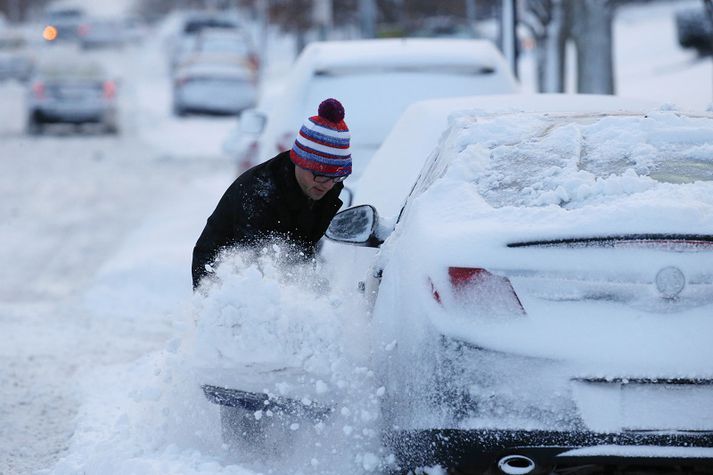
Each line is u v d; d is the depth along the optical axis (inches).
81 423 565.0
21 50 4121.6
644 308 355.6
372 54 875.4
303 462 422.0
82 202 1585.9
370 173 609.9
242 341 402.0
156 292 949.8
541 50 2094.0
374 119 849.5
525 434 353.7
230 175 1867.6
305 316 407.8
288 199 448.1
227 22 4111.7
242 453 449.4
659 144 422.9
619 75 2495.1
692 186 382.0
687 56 2539.4
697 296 355.3
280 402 410.6
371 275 454.6
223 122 2930.6
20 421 586.9
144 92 3922.2
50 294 975.0
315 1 3127.5
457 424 360.5
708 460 351.9
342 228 466.9
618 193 384.8
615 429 350.0
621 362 349.4
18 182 1817.2
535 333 356.2
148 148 2343.8
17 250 1214.3
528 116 472.7
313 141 437.4
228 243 456.8
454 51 884.0
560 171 408.2
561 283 359.6
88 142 2460.6
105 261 1121.4
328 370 402.0
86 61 2659.9
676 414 350.9
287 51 5556.1
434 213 403.2
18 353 740.7
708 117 454.9
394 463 393.4
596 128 437.7
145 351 747.4
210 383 418.6
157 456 452.1
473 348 360.5
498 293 363.9
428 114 587.2
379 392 393.7
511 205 394.0
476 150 433.1
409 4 3821.4
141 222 1378.0
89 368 695.1
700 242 355.6
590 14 1445.6
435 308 370.3
